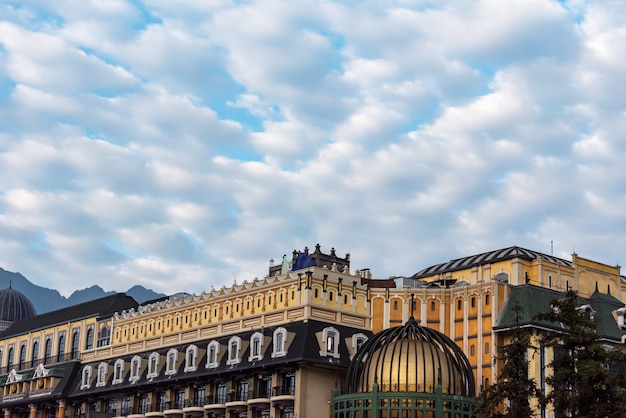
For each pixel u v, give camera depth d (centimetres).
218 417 10894
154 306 12531
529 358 9800
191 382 11294
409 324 9944
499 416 7506
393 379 9550
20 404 14150
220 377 10944
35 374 13875
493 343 10125
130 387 12081
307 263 11244
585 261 11750
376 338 9981
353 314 10669
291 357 10038
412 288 10969
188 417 11194
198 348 11331
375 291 10906
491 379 10056
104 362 12900
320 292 10462
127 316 12962
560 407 7344
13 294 18475
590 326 7581
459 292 10731
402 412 9369
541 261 11231
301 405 9956
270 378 10506
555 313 7638
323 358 10081
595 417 7156
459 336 10575
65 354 13975
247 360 10606
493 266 11475
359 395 9594
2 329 17925
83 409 13112
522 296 10250
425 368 9544
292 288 10544
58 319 14612
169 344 11975
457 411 9419
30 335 14962
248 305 11062
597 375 7200
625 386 7600
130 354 12612
